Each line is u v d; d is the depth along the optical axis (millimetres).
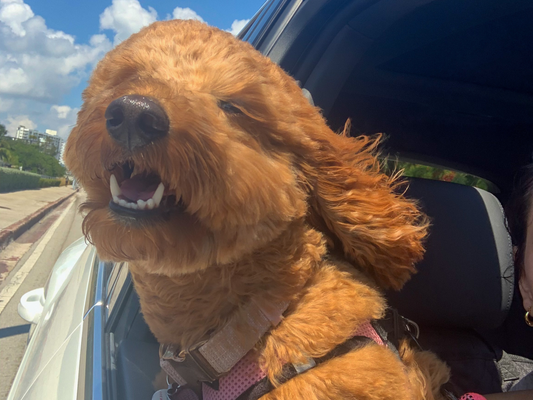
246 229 260
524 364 511
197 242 256
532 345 519
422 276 412
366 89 553
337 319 264
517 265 372
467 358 435
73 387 306
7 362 957
